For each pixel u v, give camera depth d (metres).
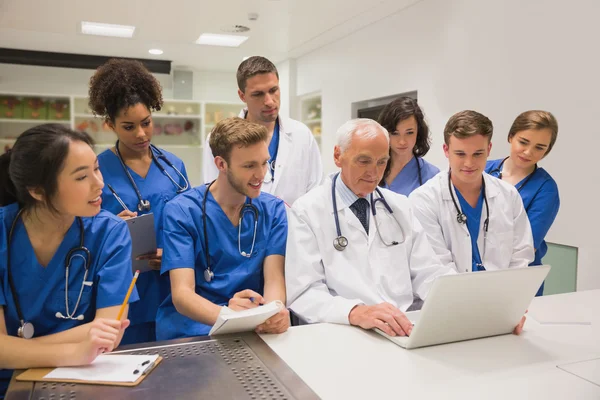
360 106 4.60
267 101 2.12
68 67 5.69
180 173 1.99
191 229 1.47
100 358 1.03
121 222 1.25
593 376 0.98
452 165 1.66
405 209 1.53
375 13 3.90
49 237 1.14
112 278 1.18
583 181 2.48
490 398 0.88
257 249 1.52
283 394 0.87
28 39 4.92
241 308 1.28
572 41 2.49
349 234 1.46
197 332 1.41
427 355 1.08
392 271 1.46
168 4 3.63
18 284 1.11
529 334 1.24
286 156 2.24
